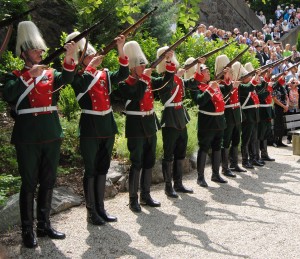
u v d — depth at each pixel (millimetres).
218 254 4148
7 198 4895
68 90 7375
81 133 4766
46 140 4180
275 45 15711
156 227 4793
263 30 18938
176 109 5824
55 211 5117
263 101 8125
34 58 4094
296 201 5797
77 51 4652
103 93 4762
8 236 4500
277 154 8945
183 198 5848
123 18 6074
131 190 5289
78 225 4805
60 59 8531
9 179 5066
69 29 9688
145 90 5035
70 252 4168
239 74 7402
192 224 4902
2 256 3914
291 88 10195
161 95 5855
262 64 13766
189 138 7320
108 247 4281
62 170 5895
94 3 6766
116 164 6254
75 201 5379
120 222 4922
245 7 19297
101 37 9031
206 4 17469
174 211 5324
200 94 6305
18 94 4035
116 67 8469
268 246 4340
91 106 4723
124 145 6461
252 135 7863
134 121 5250
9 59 7367
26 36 4051
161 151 6660
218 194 6066
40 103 4168
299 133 8711
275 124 9688
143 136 5246
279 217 5164
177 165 6086
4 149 5965
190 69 6188
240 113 7188
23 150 4211
